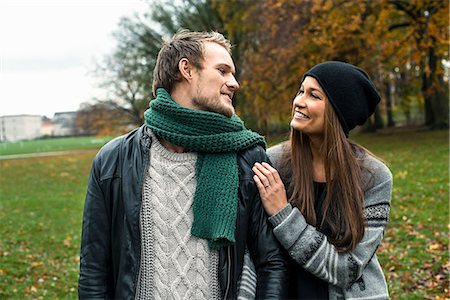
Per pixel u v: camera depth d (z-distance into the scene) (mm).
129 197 2002
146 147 2051
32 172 22922
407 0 19047
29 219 11258
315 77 2264
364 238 2199
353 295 2195
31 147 44781
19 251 8320
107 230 2051
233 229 1972
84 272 2039
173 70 2068
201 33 2131
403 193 10023
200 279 1967
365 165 2299
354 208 2199
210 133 2021
